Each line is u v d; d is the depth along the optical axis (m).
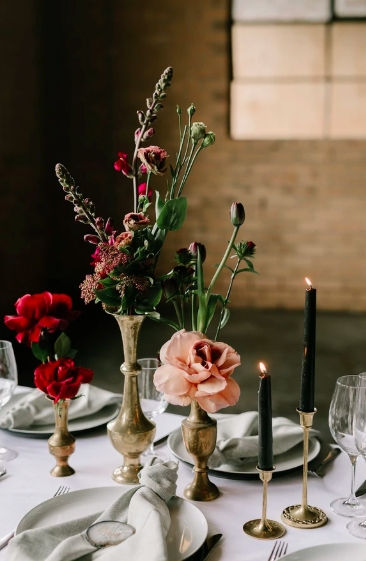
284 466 1.43
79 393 1.74
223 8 5.62
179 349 1.24
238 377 4.30
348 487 1.37
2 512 1.31
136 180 1.39
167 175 5.88
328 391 4.07
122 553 1.06
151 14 5.70
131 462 1.43
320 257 5.86
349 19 5.50
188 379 1.21
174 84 5.76
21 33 5.27
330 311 5.91
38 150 5.64
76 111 5.88
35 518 1.25
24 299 1.37
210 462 1.40
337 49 5.56
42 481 1.43
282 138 5.75
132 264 1.30
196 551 1.12
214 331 5.32
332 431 1.27
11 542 1.12
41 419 1.64
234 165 5.84
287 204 5.83
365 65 5.55
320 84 5.62
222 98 5.75
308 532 1.22
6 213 5.10
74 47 5.79
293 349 4.89
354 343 5.02
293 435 1.48
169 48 5.73
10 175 5.15
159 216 1.31
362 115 5.62
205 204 5.92
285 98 5.69
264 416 1.14
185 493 1.34
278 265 5.91
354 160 5.70
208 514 1.28
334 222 5.80
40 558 1.10
